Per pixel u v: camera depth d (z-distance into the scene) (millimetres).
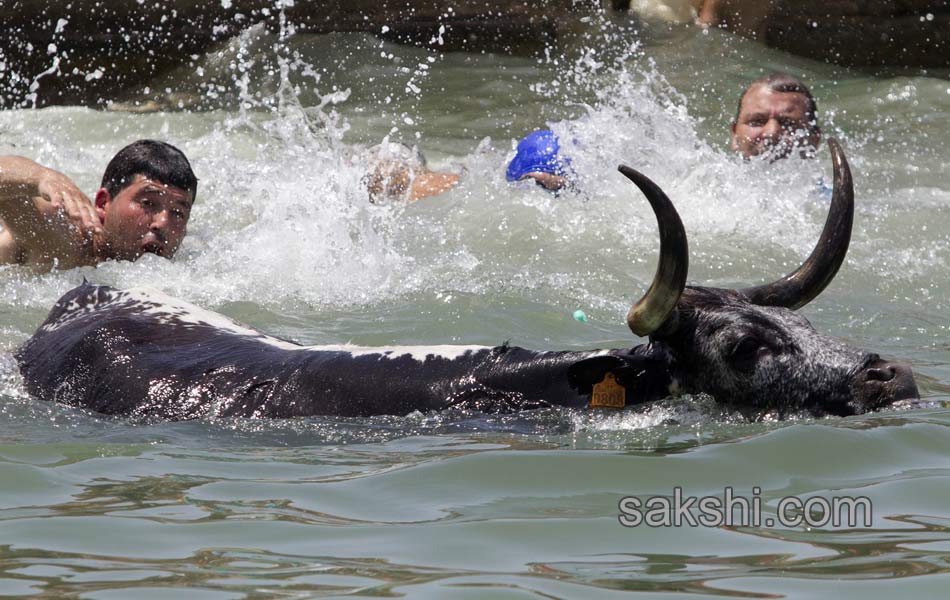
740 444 14297
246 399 16750
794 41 55000
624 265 27766
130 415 16906
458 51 54438
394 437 15508
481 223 30281
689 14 55688
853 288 26906
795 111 33844
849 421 15203
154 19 52688
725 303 16016
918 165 39531
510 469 13633
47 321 19750
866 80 51562
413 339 21875
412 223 30375
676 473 13453
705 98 48156
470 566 10773
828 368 15422
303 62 51906
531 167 33750
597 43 54312
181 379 17219
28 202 25547
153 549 11258
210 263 26516
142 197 26078
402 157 34406
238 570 10680
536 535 11617
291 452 14930
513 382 16234
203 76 51594
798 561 10867
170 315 18922
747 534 11625
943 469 13609
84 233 25984
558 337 22125
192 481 13555
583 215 30844
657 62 52406
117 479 13656
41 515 12242
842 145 42188
